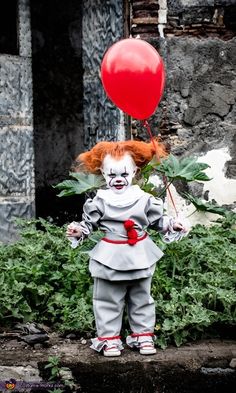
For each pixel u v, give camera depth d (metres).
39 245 4.70
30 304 4.49
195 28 5.62
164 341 3.99
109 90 4.22
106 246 3.87
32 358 3.86
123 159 3.90
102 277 3.84
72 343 4.09
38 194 8.84
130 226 3.83
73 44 8.80
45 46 8.77
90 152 4.05
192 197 5.29
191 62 5.61
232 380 3.86
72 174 4.62
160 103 5.63
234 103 5.62
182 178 4.56
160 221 3.94
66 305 4.34
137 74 4.08
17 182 5.80
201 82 5.62
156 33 5.63
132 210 3.87
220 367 3.85
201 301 4.29
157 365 3.82
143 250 3.86
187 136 5.65
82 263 4.55
